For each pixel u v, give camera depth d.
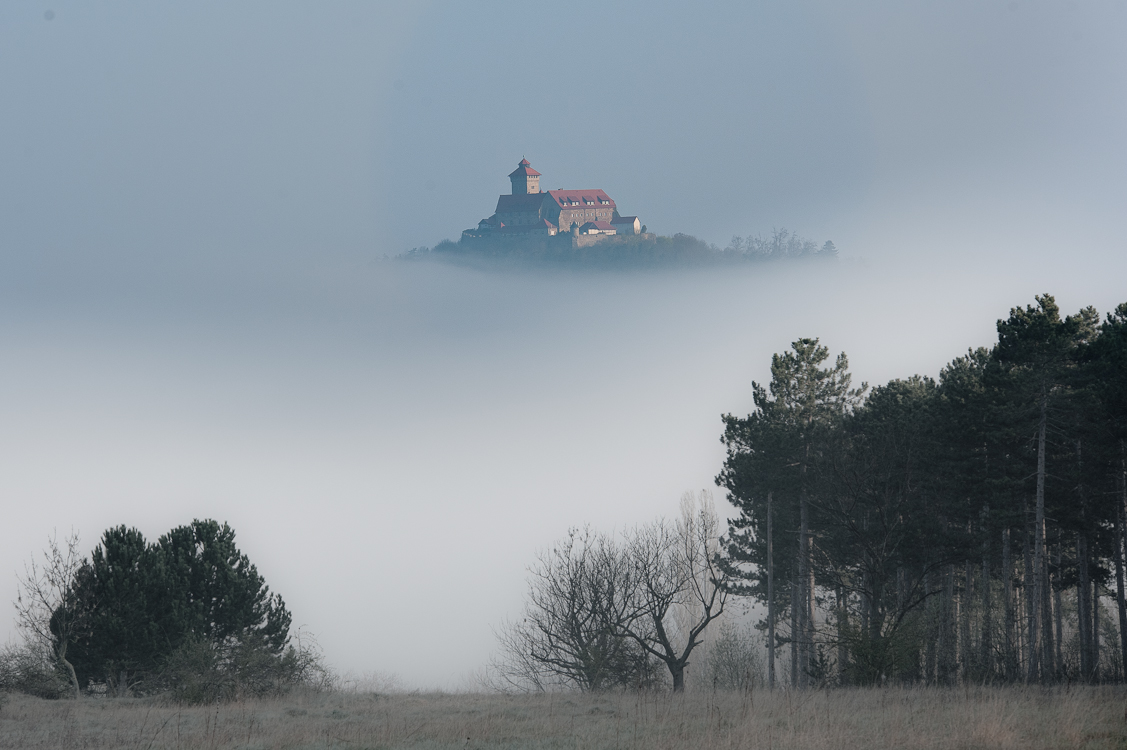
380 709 117.00
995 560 196.75
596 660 165.38
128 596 171.50
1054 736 66.06
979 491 166.38
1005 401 160.00
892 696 106.44
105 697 158.88
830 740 67.00
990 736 65.44
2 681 148.75
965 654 172.38
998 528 171.00
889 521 158.25
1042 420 157.62
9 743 82.81
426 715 104.25
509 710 109.88
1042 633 173.12
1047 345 156.00
